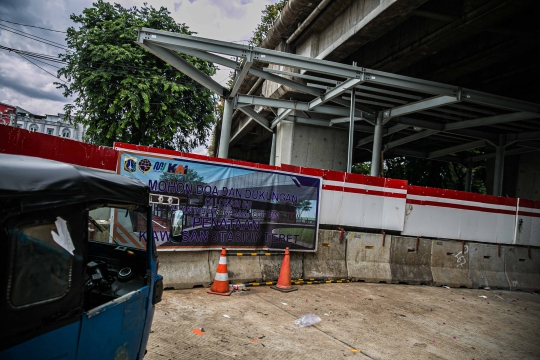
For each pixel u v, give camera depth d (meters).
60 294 2.36
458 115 18.64
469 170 29.95
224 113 16.67
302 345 5.37
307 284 9.14
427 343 5.97
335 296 8.27
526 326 7.50
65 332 2.41
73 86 19.84
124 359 3.18
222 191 8.30
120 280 3.65
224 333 5.48
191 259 7.93
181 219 4.02
